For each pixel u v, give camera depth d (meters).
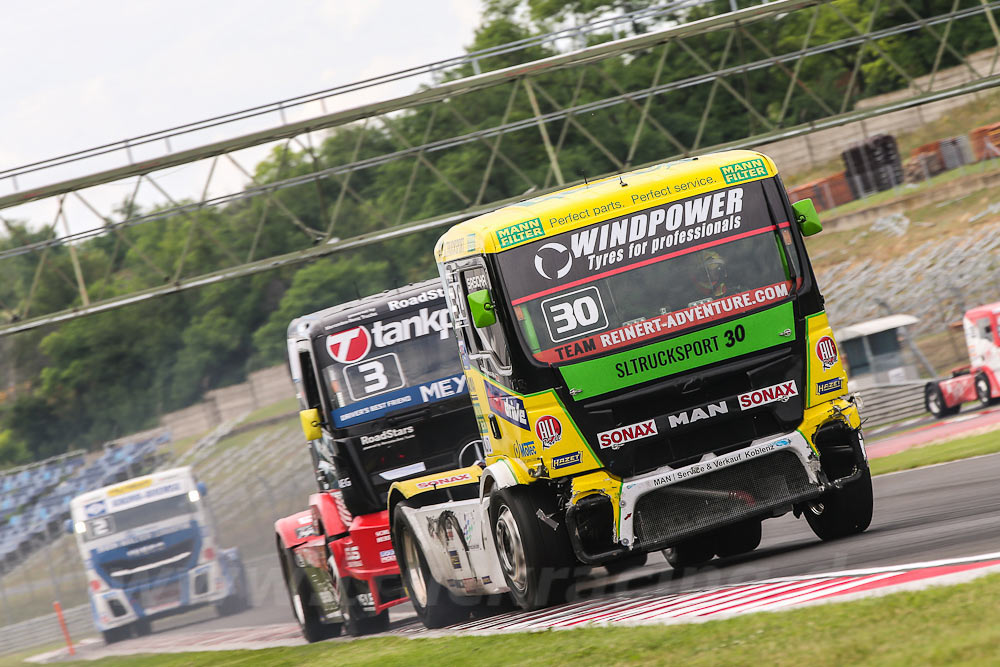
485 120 120.81
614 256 22.64
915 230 109.81
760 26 126.44
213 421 150.25
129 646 59.06
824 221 115.56
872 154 121.88
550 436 22.11
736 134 124.81
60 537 125.62
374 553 32.47
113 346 156.12
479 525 24.61
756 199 23.09
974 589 13.22
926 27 67.38
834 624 13.20
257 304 151.00
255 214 148.62
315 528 35.53
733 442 22.47
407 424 34.03
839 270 110.31
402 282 133.88
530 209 23.09
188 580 67.81
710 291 22.62
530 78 62.91
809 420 22.66
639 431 22.19
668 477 22.08
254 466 131.88
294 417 139.38
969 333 72.19
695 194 22.98
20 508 146.25
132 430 155.75
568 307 22.39
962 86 66.88
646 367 22.28
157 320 155.88
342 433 33.75
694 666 12.86
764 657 12.45
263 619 54.91
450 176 121.06
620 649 14.84
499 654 17.36
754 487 22.41
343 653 25.34
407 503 28.53
